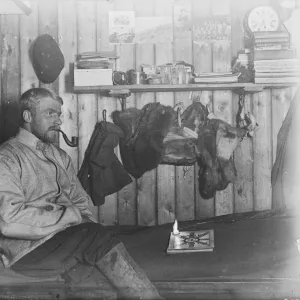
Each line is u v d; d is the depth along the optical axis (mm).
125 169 3424
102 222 3436
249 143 3436
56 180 2645
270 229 2695
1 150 2559
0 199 2379
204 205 3434
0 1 3381
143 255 2404
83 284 2268
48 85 3449
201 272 2230
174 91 3457
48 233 2367
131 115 3398
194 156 3357
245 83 3293
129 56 3475
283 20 3412
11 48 3449
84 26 3469
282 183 3320
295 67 3268
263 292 2098
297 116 3338
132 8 3469
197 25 3461
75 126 3457
